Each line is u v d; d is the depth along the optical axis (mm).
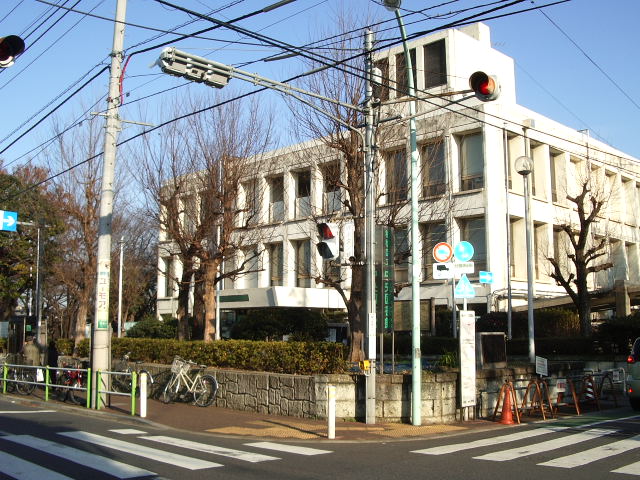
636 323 20984
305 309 26578
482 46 31484
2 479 7312
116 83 14859
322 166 18188
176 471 7906
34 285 35750
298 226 30734
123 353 20594
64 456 8750
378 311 13125
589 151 33281
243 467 8273
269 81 11055
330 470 8180
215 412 14469
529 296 18578
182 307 21984
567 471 8156
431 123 26594
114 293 39969
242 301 26969
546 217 29734
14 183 32938
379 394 13234
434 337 23781
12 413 14039
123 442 10133
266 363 15297
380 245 13180
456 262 13828
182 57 10039
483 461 8906
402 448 10203
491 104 27609
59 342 25641
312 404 13469
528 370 15836
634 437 11234
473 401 13648
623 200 37094
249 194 20906
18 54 8469
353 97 15719
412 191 13281
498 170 27375
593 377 17469
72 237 29391
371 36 13359
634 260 37156
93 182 23906
